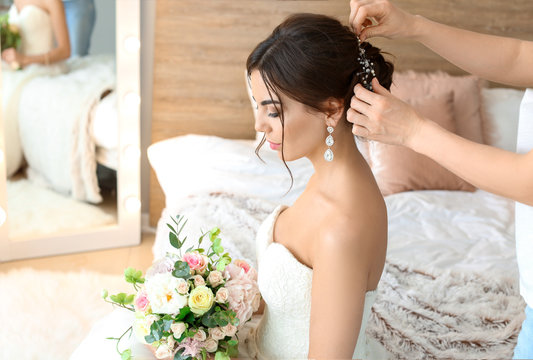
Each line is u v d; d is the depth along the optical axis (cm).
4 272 257
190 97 282
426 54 280
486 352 132
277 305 111
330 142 103
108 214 287
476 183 93
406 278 170
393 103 95
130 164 279
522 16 291
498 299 158
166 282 109
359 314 98
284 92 100
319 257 100
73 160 272
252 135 292
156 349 116
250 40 275
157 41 271
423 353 132
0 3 243
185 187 237
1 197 260
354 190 103
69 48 258
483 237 209
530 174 86
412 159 240
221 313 110
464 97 265
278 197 229
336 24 103
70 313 229
